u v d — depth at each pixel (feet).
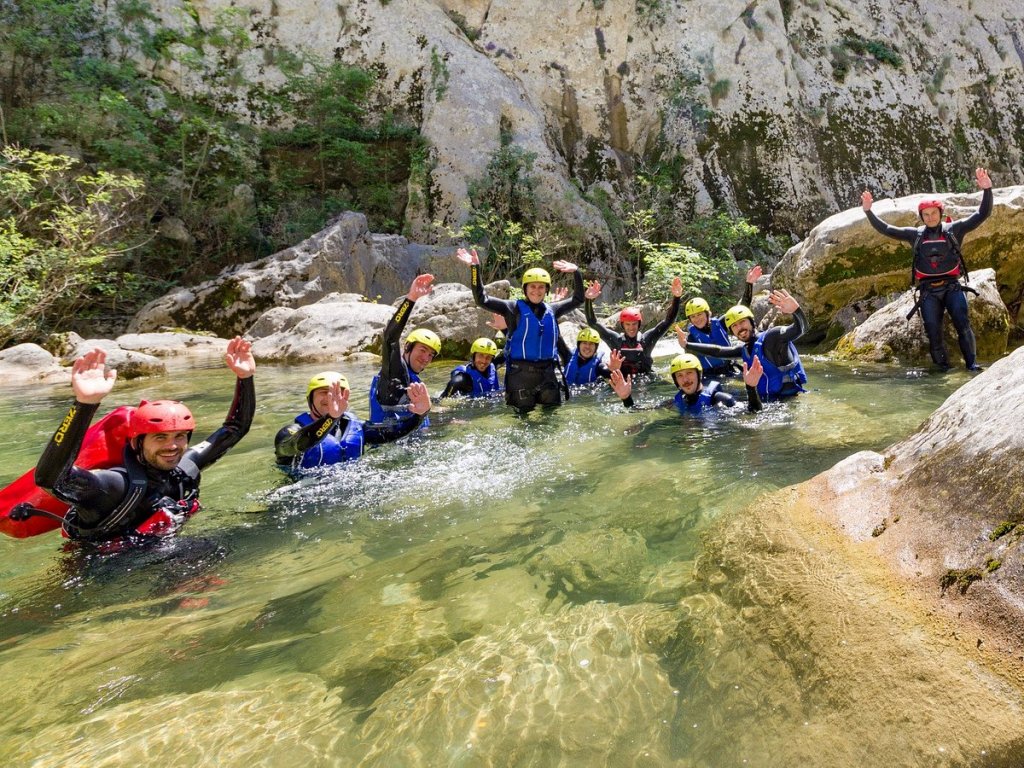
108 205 43.60
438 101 61.67
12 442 16.05
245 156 56.24
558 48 69.62
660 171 67.15
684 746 4.60
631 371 24.20
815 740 4.42
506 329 21.12
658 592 6.93
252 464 13.35
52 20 49.39
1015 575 4.89
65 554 9.04
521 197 59.11
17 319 34.60
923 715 4.32
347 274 47.96
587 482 11.21
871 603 5.50
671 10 70.03
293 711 5.27
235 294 43.32
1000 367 7.02
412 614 6.86
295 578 8.00
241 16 62.44
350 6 64.64
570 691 5.33
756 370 16.14
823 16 76.43
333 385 12.53
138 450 9.64
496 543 8.69
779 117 70.59
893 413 15.10
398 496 10.98
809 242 29.94
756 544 7.33
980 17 83.46
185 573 8.32
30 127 46.37
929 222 21.93
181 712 5.32
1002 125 80.53
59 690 5.74
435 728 4.96
